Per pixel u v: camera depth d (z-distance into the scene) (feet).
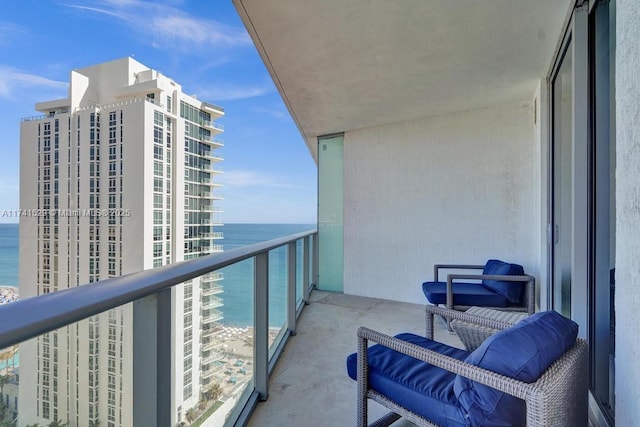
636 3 3.20
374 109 13.00
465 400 3.81
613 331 5.06
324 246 17.13
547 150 10.02
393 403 4.73
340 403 6.38
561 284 8.64
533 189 11.96
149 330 3.24
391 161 14.85
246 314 6.23
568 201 7.68
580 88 6.22
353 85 10.71
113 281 2.89
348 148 16.08
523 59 9.02
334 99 11.93
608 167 5.36
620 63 3.58
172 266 3.82
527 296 9.82
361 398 5.06
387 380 4.79
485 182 12.82
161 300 3.35
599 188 5.74
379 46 8.36
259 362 6.53
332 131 16.26
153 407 3.26
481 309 6.28
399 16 7.13
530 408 3.25
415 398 4.39
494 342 3.76
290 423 5.77
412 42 8.18
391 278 14.74
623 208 3.45
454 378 4.53
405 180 14.48
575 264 6.21
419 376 4.64
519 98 11.95
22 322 1.84
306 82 10.50
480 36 7.91
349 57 8.91
